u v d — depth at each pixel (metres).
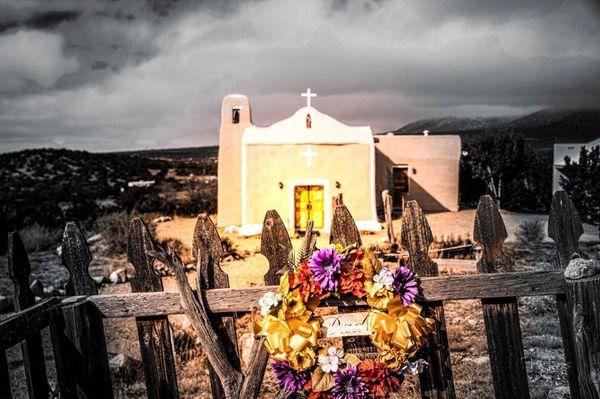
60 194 34.94
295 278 2.57
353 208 17.91
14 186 38.91
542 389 4.59
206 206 24.31
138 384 5.12
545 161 27.89
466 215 21.03
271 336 2.55
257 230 17.33
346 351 2.76
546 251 12.33
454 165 22.97
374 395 2.61
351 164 17.92
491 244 2.83
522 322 6.74
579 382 2.55
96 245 15.70
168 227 19.36
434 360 2.80
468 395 4.52
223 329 2.79
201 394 4.89
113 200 33.16
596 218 14.61
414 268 2.79
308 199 18.12
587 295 2.49
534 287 2.71
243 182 17.84
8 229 17.02
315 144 17.81
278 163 17.81
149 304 2.72
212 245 2.78
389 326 2.55
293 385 2.64
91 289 2.79
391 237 13.05
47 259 14.51
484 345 5.91
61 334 2.62
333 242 2.80
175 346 6.12
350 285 2.56
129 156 59.12
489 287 2.72
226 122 20.16
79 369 2.65
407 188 22.97
